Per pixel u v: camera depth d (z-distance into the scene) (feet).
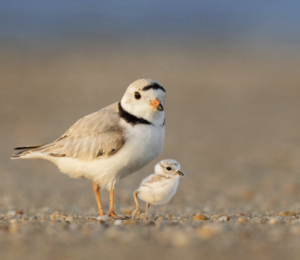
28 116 73.51
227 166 48.49
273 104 83.10
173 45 169.37
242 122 70.33
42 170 47.01
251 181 42.34
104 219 22.72
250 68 123.54
